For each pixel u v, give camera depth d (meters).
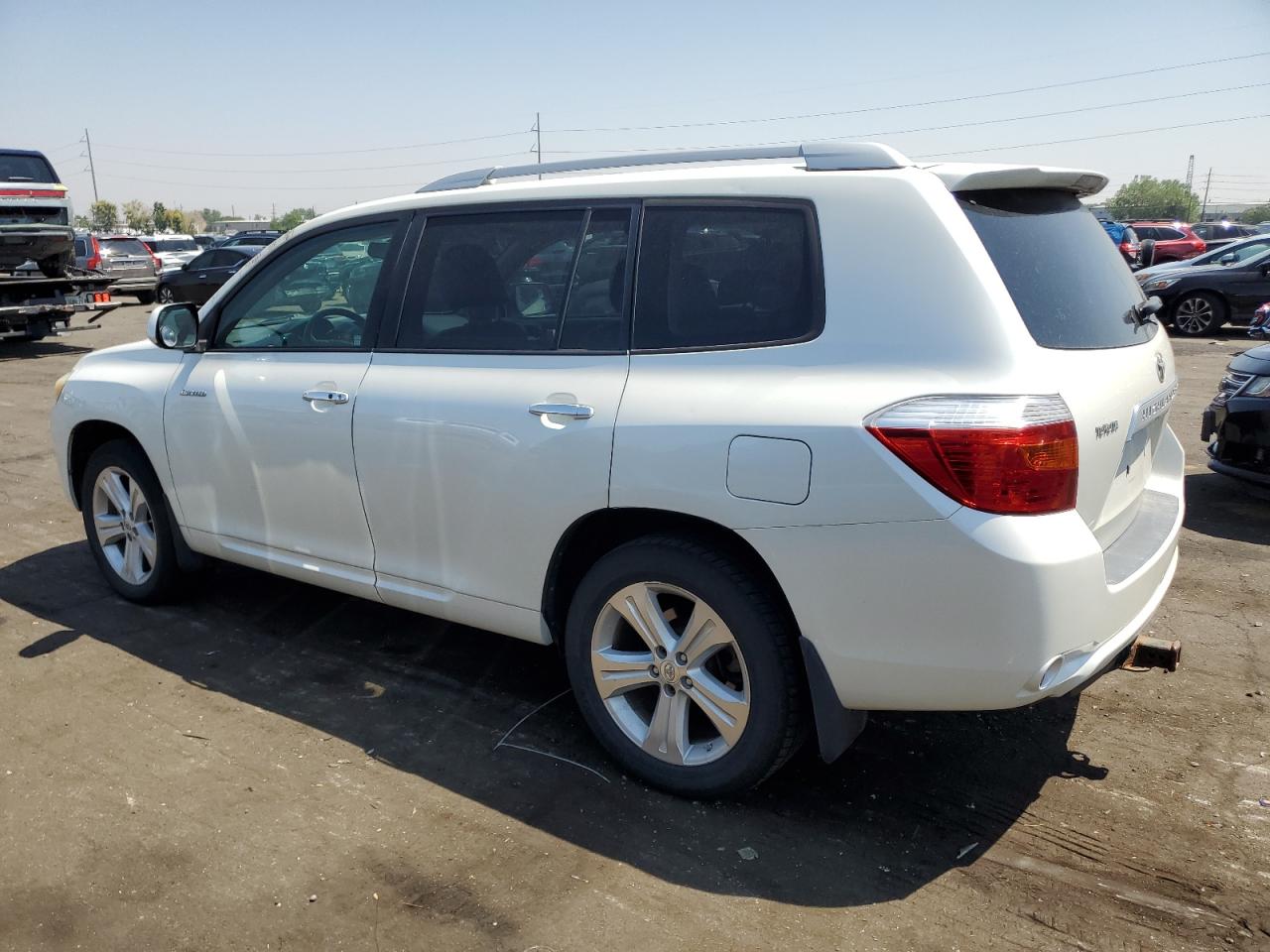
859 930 2.60
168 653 4.28
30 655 4.25
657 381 3.04
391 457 3.60
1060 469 2.58
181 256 35.19
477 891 2.76
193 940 2.56
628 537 3.30
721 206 3.06
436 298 3.62
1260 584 5.09
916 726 3.67
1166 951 2.53
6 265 14.55
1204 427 6.44
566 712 3.78
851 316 2.79
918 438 2.59
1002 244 2.85
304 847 2.94
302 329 4.02
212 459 4.23
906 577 2.64
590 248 3.27
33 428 9.26
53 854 2.91
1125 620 2.87
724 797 3.15
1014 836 3.01
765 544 2.81
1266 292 15.41
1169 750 3.50
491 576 3.45
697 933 2.59
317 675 4.08
